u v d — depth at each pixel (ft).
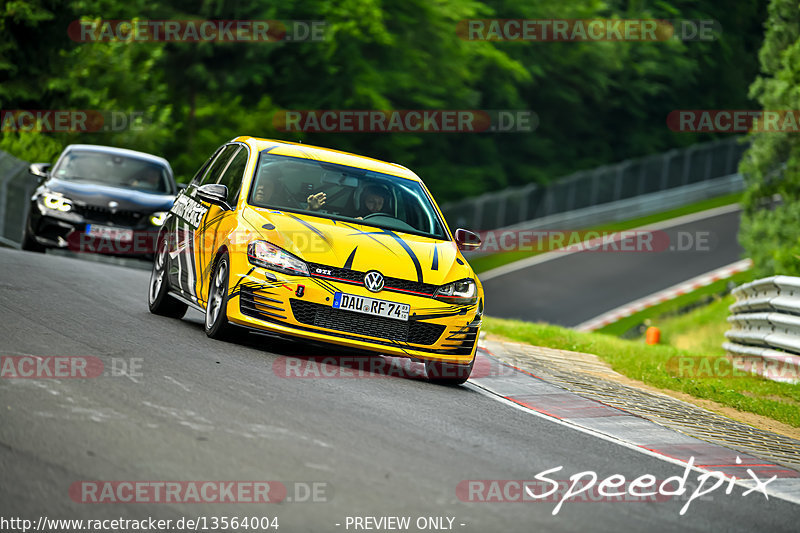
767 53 337.31
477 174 607.78
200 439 62.80
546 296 435.53
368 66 501.56
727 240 564.30
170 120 423.23
